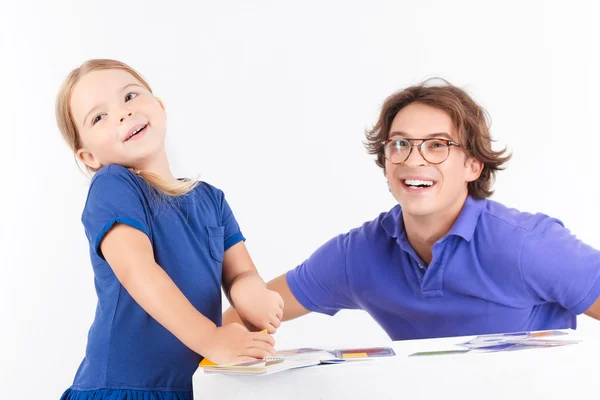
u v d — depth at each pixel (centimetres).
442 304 163
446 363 116
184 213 141
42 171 254
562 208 250
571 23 254
